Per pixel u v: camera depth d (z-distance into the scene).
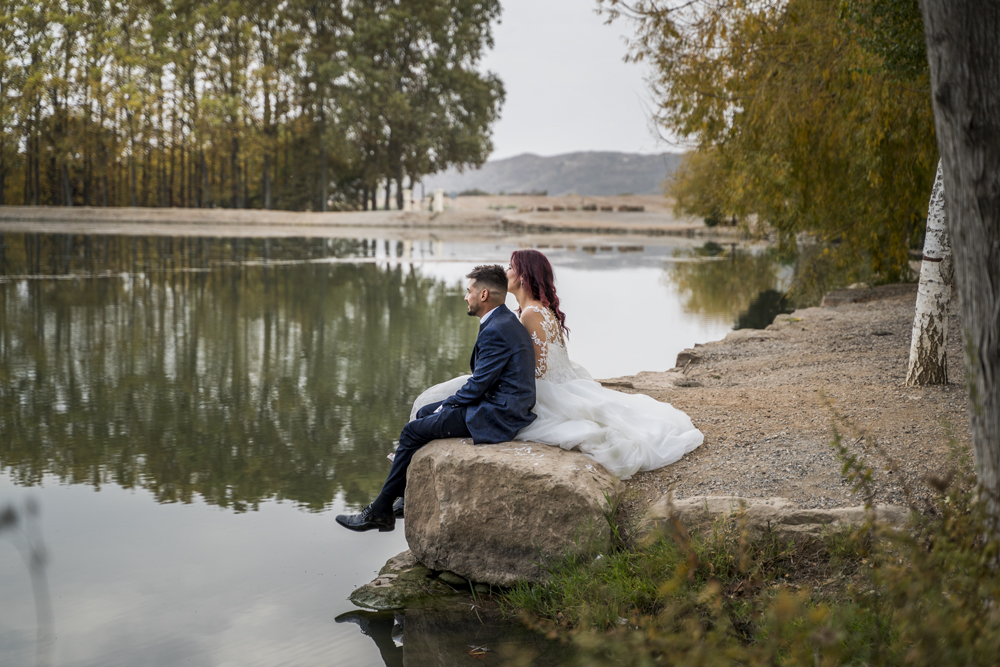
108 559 3.92
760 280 19.00
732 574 3.42
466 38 47.88
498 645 3.22
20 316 11.48
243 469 5.35
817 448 4.56
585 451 4.17
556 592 3.56
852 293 13.45
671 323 12.49
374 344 10.17
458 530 3.88
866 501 3.54
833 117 10.23
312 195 54.53
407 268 20.52
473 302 4.36
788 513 3.59
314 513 4.62
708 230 40.59
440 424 4.23
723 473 4.25
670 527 3.67
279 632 3.28
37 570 3.78
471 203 58.97
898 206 11.54
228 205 56.44
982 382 2.43
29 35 46.53
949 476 2.91
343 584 3.77
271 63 48.38
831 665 2.21
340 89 45.62
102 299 13.49
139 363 8.70
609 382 6.87
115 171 55.25
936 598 2.33
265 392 7.54
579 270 20.69
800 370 7.30
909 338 8.65
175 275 17.52
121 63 46.69
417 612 3.52
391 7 46.72
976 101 2.27
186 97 48.34
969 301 2.43
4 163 50.25
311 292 15.25
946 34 2.30
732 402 5.95
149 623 3.31
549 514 3.73
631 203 62.34
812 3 9.30
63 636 3.18
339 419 6.66
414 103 48.25
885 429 4.85
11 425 6.22
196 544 4.13
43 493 4.79
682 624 3.04
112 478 5.10
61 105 47.97
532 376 4.32
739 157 11.51
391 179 52.81
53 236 29.84
